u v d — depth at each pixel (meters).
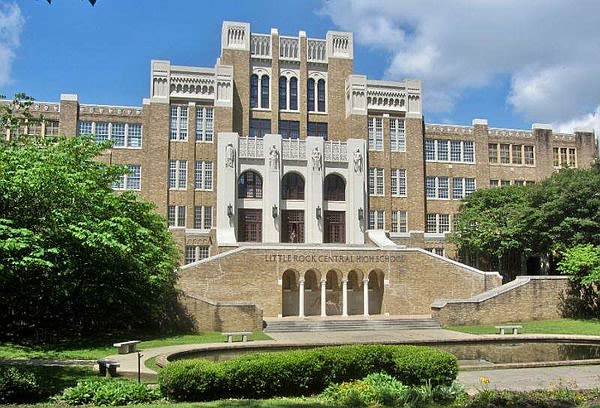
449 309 40.69
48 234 24.30
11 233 21.80
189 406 13.97
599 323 40.28
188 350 24.86
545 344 30.11
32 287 27.59
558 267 49.16
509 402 14.02
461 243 56.91
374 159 60.62
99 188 30.02
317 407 13.82
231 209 52.66
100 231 26.28
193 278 42.16
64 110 54.84
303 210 54.94
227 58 59.31
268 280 43.69
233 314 37.41
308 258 44.69
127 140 56.28
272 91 60.34
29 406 14.21
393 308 45.81
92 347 28.17
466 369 21.81
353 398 14.62
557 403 13.87
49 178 23.92
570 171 49.88
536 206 49.38
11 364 21.14
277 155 53.94
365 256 45.72
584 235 45.22
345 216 56.00
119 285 31.02
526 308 42.34
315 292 48.72
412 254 46.59
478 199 56.88
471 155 64.81
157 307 34.31
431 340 28.80
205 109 57.38
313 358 16.77
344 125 61.91
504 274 59.09
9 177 23.27
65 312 31.84
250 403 14.39
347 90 61.78
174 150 56.09
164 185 55.09
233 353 26.22
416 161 61.66
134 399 15.06
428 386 15.76
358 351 17.34
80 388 15.20
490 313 41.44
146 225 35.69
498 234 52.69
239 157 53.81
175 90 56.78
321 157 55.09
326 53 62.59
